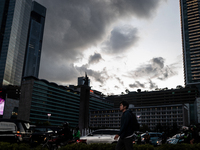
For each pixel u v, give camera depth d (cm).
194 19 19288
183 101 17562
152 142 2519
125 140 494
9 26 18162
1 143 659
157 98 18925
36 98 13512
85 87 15112
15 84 18275
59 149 701
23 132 1145
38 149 685
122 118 509
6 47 17488
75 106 17338
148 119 14775
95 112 17788
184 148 766
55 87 15400
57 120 15162
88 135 1542
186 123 14200
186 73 18300
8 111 14125
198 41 18500
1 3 18788
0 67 16888
